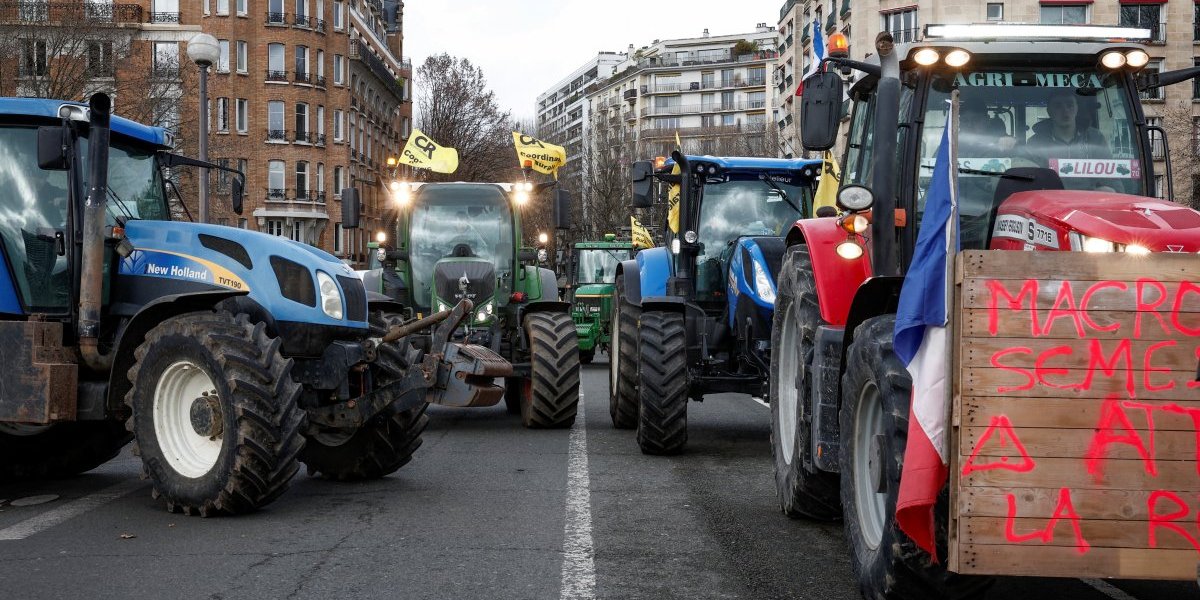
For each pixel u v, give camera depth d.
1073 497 3.70
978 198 5.76
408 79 93.56
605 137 91.06
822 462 5.61
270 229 64.94
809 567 5.19
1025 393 3.72
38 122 7.15
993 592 4.72
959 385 3.74
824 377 5.66
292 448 6.25
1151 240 4.22
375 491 7.29
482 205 12.47
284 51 64.88
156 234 7.16
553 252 60.47
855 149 6.98
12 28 33.72
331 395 7.29
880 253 5.57
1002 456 3.72
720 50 139.50
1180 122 37.31
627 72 143.12
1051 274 3.73
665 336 9.08
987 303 3.74
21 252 7.05
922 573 4.17
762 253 9.20
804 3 64.00
